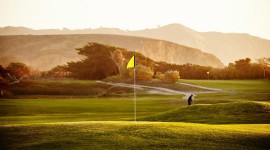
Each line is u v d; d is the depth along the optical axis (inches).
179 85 3887.8
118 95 3531.0
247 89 3599.9
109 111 2159.2
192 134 716.0
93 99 3169.3
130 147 644.7
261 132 743.1
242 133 728.3
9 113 2118.6
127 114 1921.8
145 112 2073.1
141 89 3757.4
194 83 4124.0
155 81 4124.0
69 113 2092.8
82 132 740.7
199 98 2950.3
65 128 778.8
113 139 690.2
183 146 645.9
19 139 711.7
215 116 1286.9
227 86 3907.5
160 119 1355.8
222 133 726.5
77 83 4190.5
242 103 1402.6
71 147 652.7
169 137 697.6
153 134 716.0
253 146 647.8
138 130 745.0
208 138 691.4
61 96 3722.9
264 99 2741.1
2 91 3599.9
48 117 1734.7
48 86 4057.6
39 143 681.6
